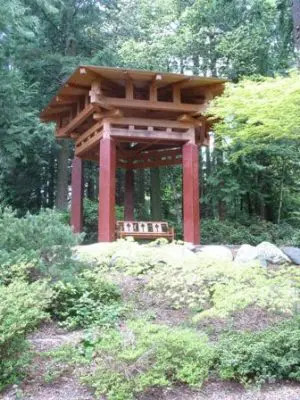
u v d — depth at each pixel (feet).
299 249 24.06
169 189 54.80
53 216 17.49
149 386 10.05
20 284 12.14
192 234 29.53
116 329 13.62
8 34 37.58
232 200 46.32
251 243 40.93
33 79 47.83
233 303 12.92
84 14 50.39
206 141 35.55
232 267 15.60
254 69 44.62
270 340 11.24
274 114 19.52
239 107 20.51
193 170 30.37
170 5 53.88
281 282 14.24
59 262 16.40
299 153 40.22
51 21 49.06
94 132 31.17
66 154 48.75
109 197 28.53
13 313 10.36
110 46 52.75
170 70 52.75
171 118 31.32
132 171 40.04
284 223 45.91
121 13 56.95
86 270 17.08
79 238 17.19
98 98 27.63
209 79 27.94
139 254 18.71
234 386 10.45
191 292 15.34
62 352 11.65
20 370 10.88
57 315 14.58
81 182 34.96
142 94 31.81
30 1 45.03
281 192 47.01
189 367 10.53
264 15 42.32
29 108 42.06
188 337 11.46
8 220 16.67
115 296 16.26
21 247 15.71
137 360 10.21
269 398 9.84
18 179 49.06
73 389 10.31
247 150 26.50
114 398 9.56
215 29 48.49
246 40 43.11
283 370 10.54
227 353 11.01
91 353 11.77
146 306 16.34
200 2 45.27
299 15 21.91
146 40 55.77
